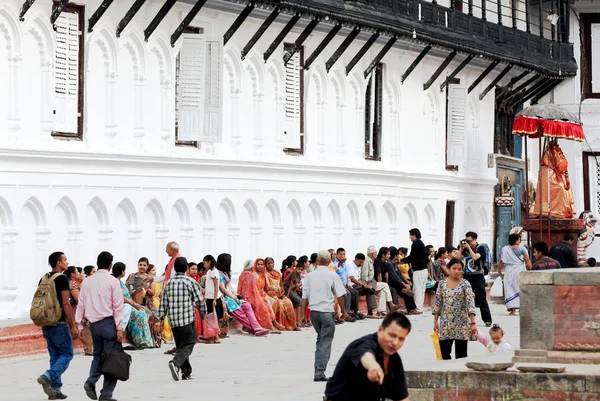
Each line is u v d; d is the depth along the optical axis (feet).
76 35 101.35
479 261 111.65
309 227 130.93
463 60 160.45
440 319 71.56
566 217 158.51
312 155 131.85
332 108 135.64
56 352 68.08
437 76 153.07
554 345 58.39
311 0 119.24
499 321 119.14
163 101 110.73
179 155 111.24
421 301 129.39
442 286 71.31
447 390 55.21
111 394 66.33
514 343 95.66
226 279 103.30
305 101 130.52
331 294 75.82
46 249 97.40
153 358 87.76
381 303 124.06
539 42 176.55
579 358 57.67
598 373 54.08
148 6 108.68
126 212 105.91
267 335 104.99
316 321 75.77
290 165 125.90
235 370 81.82
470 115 167.53
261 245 122.83
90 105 102.63
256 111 122.83
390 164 146.41
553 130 155.53
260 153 123.03
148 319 93.66
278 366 84.12
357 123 139.95
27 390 71.77
